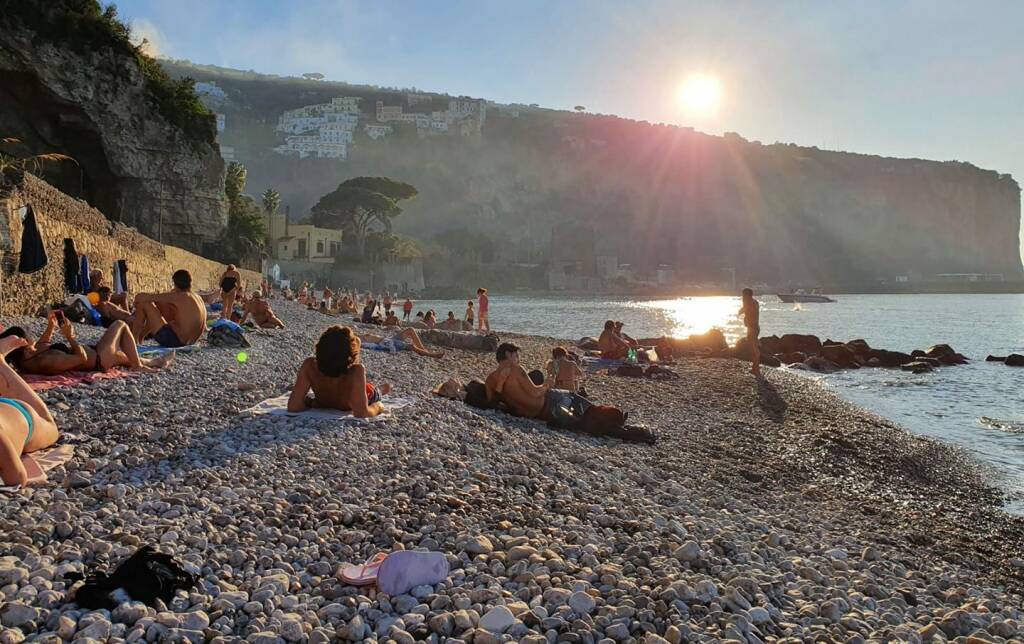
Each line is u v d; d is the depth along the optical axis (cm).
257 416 754
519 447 798
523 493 601
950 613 436
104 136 4962
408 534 461
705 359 2489
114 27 5078
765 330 4856
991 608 476
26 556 356
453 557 423
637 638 346
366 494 544
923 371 2394
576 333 4325
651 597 393
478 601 371
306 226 11388
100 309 1467
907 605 461
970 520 780
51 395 739
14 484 461
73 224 1803
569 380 1225
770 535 575
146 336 1212
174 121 5609
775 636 373
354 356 794
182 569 351
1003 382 2119
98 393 777
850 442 1154
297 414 776
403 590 375
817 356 2620
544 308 8831
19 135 4653
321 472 585
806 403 1580
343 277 11444
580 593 374
